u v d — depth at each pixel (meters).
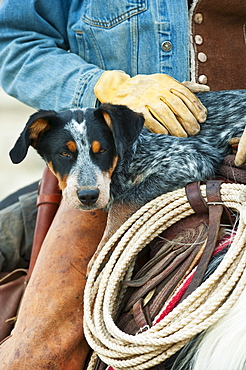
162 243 4.02
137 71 5.00
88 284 3.95
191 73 4.88
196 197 3.85
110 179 4.50
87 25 5.08
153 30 4.86
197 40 4.87
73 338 4.00
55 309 4.08
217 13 4.91
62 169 4.36
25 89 5.10
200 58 4.86
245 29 5.08
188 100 4.38
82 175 4.19
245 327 3.14
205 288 3.34
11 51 5.25
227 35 4.98
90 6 5.05
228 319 3.24
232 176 4.07
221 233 3.77
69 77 4.91
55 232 4.59
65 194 4.26
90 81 4.76
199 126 4.46
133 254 3.90
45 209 5.34
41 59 5.11
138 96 4.41
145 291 3.70
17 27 5.32
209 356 3.20
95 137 4.33
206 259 3.54
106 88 4.61
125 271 3.91
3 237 5.94
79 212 4.66
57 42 5.38
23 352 3.90
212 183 3.86
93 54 5.21
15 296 5.41
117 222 4.30
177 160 4.32
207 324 3.22
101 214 4.65
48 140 4.43
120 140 4.17
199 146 4.39
